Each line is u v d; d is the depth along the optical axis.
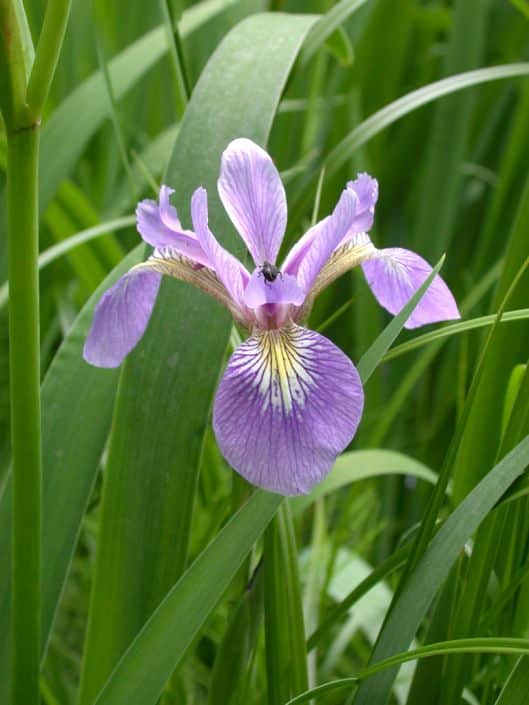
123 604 0.40
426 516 0.38
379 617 0.47
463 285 0.72
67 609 0.54
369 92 0.74
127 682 0.34
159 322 0.41
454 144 0.68
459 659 0.39
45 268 0.60
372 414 0.61
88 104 0.53
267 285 0.35
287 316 0.37
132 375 0.40
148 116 0.72
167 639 0.34
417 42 0.80
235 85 0.43
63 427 0.41
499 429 0.43
